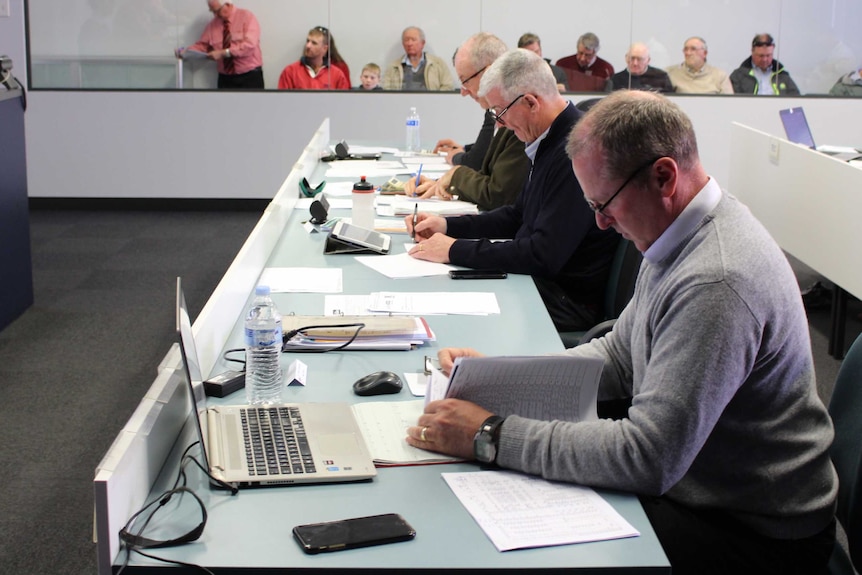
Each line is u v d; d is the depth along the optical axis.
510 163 3.24
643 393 1.39
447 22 6.50
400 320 2.02
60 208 6.71
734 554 1.50
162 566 1.17
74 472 2.80
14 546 2.40
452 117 6.66
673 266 1.46
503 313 2.21
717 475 1.50
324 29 6.49
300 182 3.58
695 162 1.45
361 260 2.65
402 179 3.97
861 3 6.35
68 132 6.57
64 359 3.75
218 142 6.66
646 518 1.30
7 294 4.12
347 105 6.63
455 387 1.51
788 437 1.46
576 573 1.19
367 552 1.21
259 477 1.37
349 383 1.76
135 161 6.66
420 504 1.34
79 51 6.43
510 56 2.64
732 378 1.34
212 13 6.42
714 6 6.39
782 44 6.46
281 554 1.20
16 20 6.32
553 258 2.53
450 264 2.62
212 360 1.82
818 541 1.50
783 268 1.42
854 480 1.53
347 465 1.42
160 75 6.52
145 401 1.42
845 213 3.60
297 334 1.94
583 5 6.43
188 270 5.14
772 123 6.58
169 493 1.33
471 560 1.20
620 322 1.85
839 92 6.53
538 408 1.54
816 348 3.88
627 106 1.44
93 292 4.68
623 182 1.44
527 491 1.37
